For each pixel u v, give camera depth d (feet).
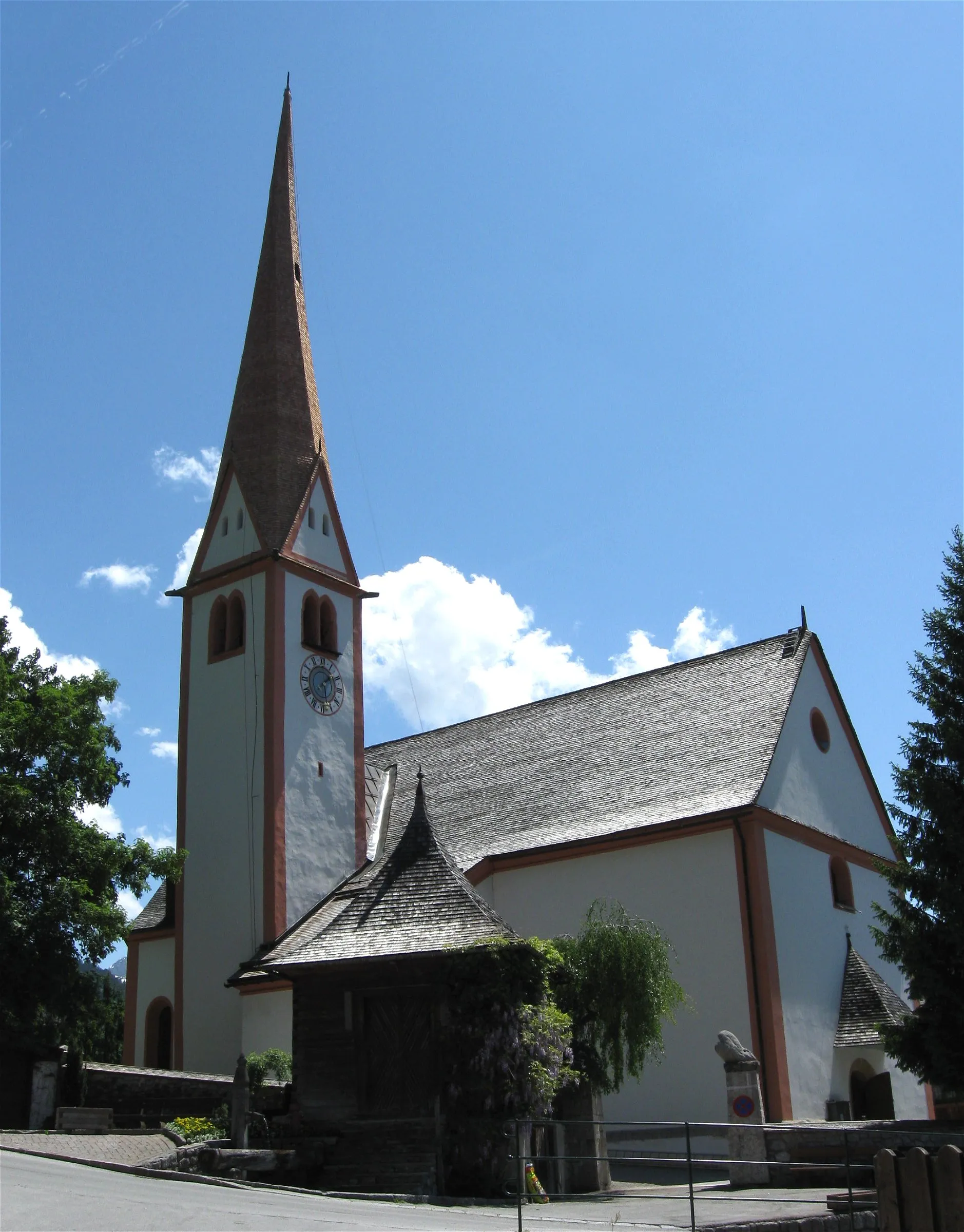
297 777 133.80
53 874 105.50
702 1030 110.01
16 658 119.34
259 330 155.02
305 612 142.10
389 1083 76.54
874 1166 43.68
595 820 124.88
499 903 125.39
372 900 83.25
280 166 165.58
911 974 95.50
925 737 100.32
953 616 103.09
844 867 127.03
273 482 144.66
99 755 112.27
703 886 113.70
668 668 145.07
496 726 156.04
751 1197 67.31
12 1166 60.70
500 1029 74.33
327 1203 58.70
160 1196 53.93
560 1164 76.89
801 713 129.18
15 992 98.78
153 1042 137.18
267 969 80.23
